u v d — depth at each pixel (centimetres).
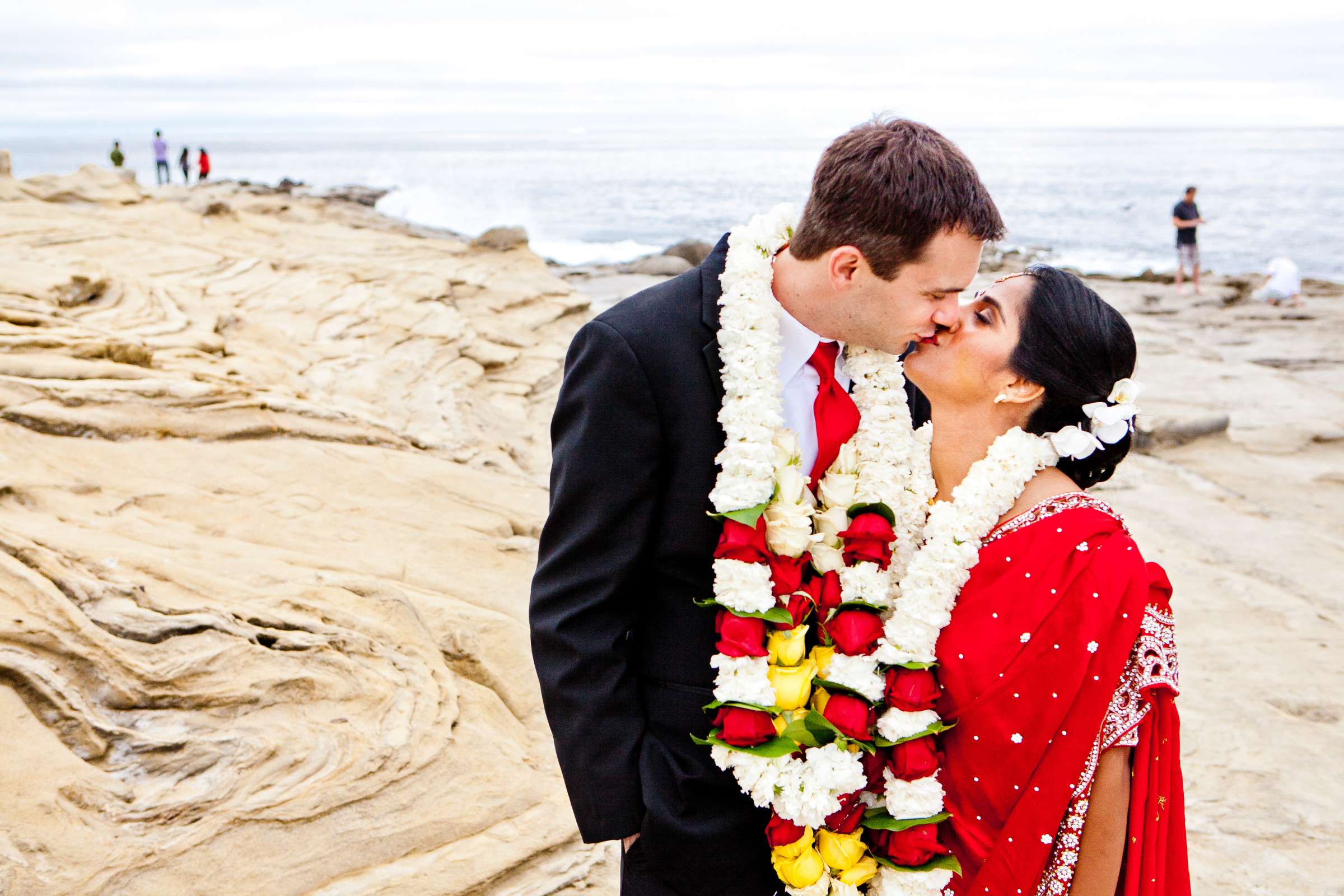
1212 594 554
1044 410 196
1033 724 178
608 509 186
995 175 9994
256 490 460
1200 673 465
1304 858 335
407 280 986
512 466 634
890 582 203
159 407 482
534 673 375
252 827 271
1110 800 177
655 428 186
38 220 971
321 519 450
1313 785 376
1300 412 937
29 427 440
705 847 190
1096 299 193
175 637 317
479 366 831
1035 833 179
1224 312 1519
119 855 254
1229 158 14988
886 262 172
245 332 729
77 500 405
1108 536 181
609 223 5088
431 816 290
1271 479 768
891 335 186
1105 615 175
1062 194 7394
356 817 282
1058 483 193
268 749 293
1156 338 1277
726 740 184
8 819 254
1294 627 514
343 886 264
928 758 183
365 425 566
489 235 1362
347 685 324
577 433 189
